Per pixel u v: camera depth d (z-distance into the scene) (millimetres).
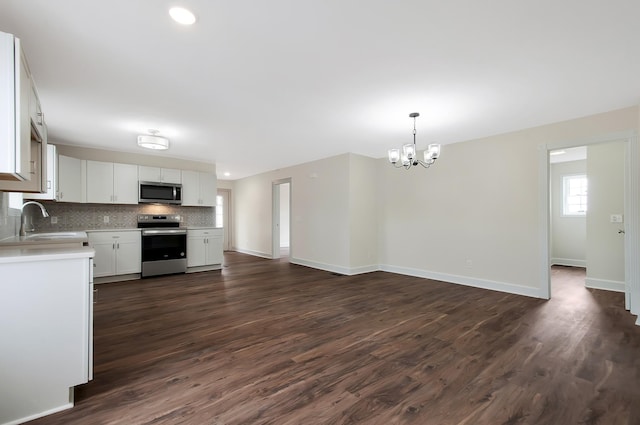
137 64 2385
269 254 7840
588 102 3166
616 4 1712
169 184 5703
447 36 2037
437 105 3240
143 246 5258
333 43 2119
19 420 1608
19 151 1622
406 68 2461
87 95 2961
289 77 2611
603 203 4512
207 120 3723
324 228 6102
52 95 2953
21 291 1624
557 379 2023
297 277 5367
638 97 3039
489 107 3299
